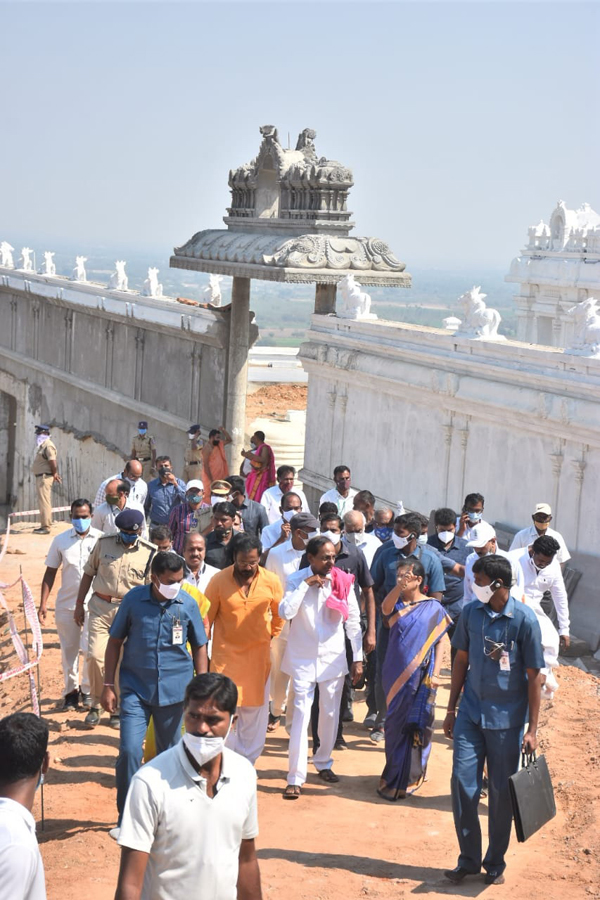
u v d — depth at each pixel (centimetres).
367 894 595
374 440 1653
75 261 2861
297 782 765
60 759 848
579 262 2653
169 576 654
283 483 1266
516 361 1345
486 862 617
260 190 1861
